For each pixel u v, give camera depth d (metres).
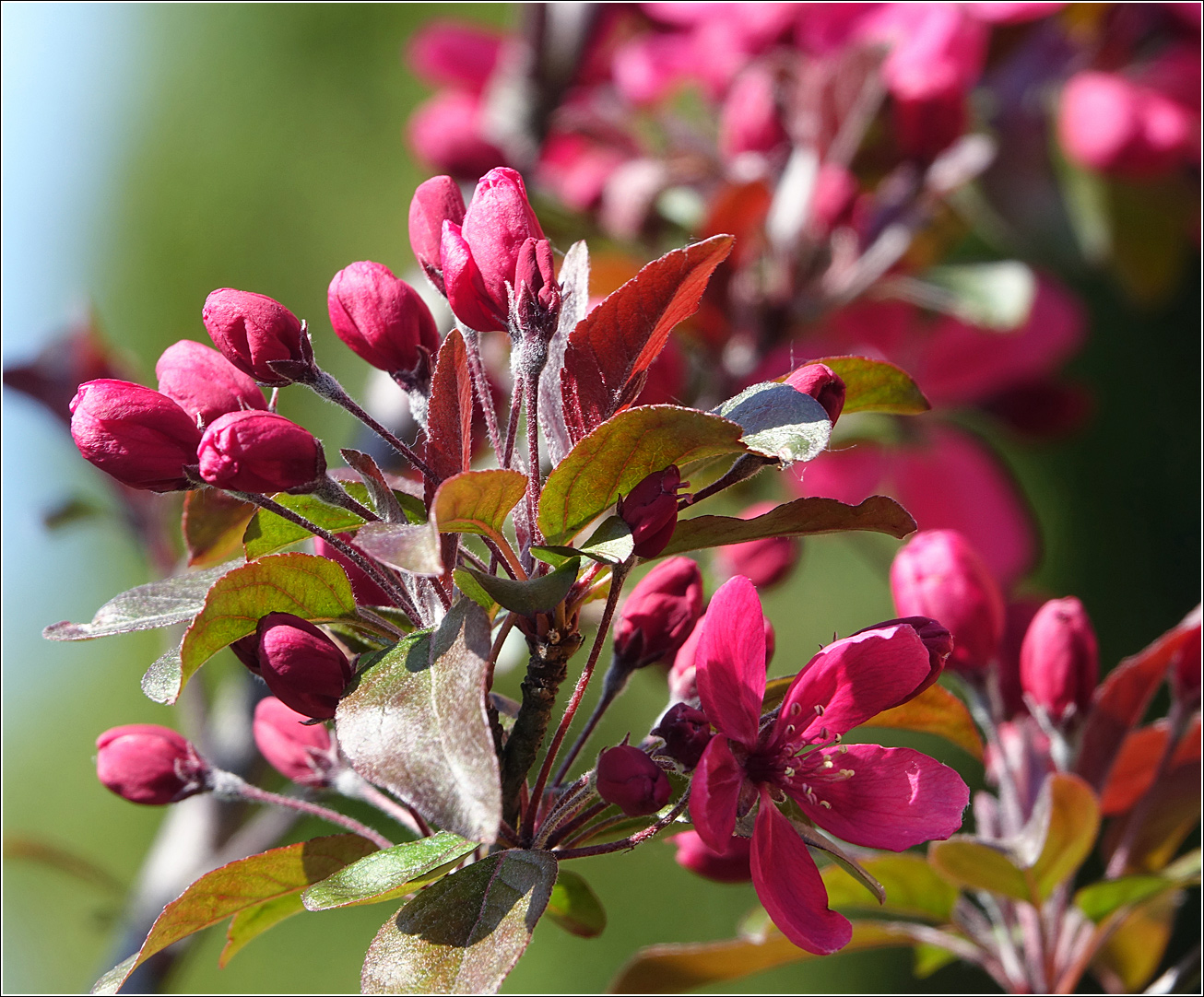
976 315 0.55
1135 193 0.61
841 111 0.58
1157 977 0.53
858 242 0.58
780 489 0.66
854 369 0.44
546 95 0.64
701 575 0.45
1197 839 0.61
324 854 0.44
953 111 0.55
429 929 0.41
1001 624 0.48
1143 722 1.06
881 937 0.49
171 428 0.43
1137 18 0.64
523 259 0.42
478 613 0.41
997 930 0.49
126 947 0.55
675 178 0.61
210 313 0.43
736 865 0.46
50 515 0.60
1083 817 0.46
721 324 0.57
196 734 0.56
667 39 0.70
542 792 0.43
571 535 0.42
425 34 0.69
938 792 0.43
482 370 0.43
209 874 0.43
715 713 0.42
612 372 0.42
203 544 0.46
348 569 0.44
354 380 1.08
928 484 0.66
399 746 0.40
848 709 0.43
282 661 0.42
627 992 0.49
